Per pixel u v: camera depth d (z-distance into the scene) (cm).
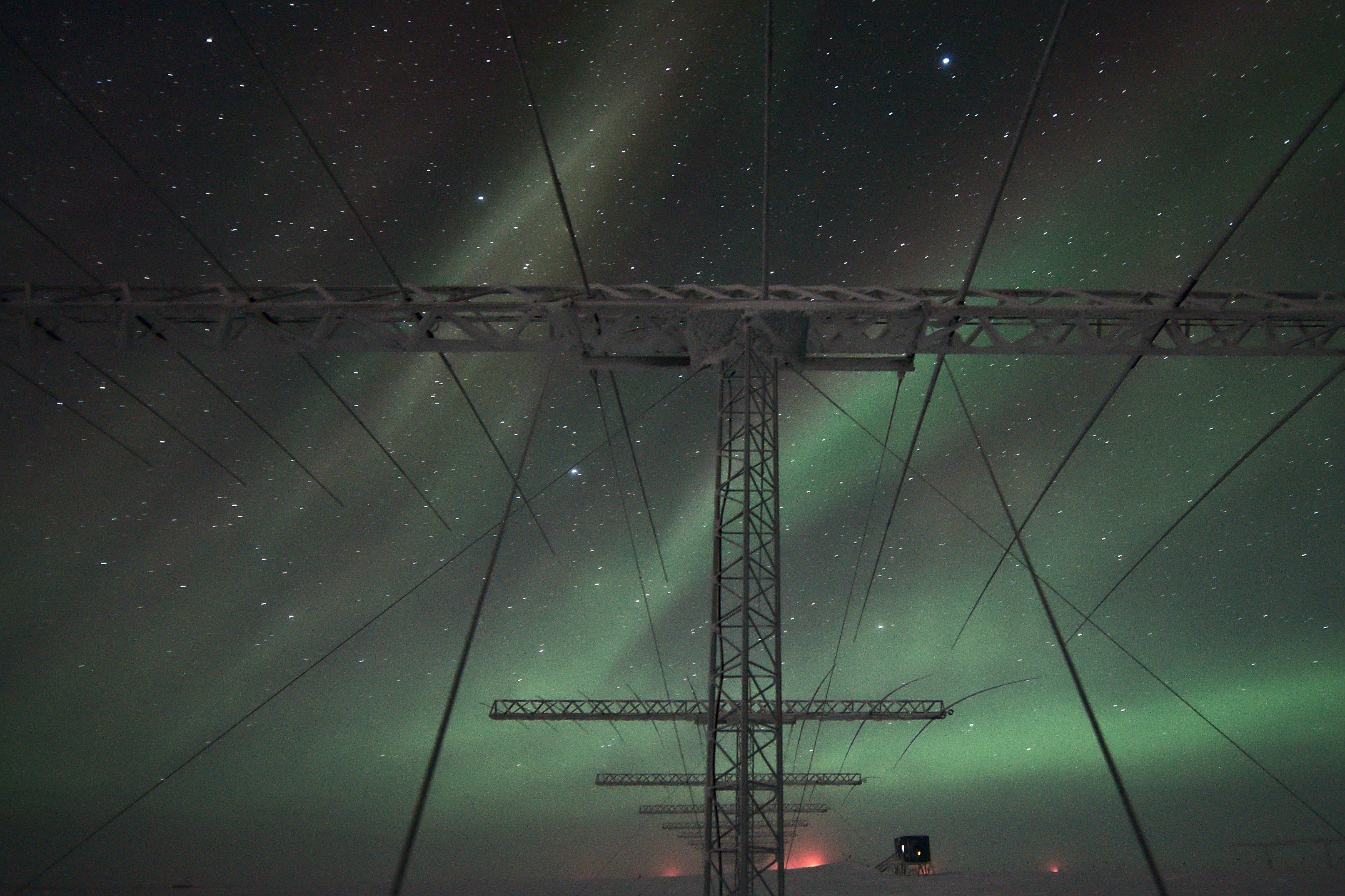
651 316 1256
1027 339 1284
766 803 961
